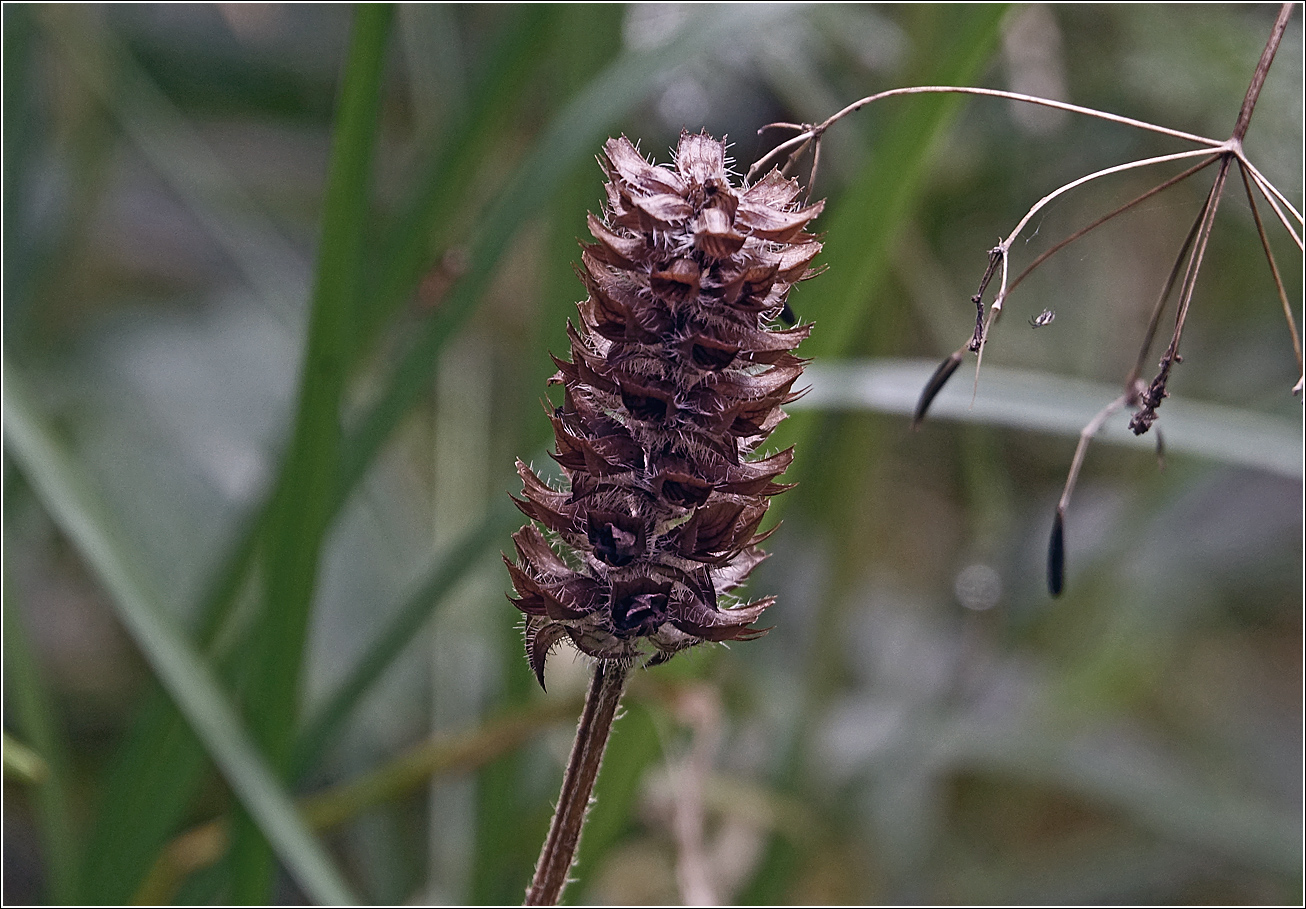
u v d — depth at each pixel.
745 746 0.48
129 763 0.34
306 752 0.34
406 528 0.48
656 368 0.28
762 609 0.28
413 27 0.41
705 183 0.27
